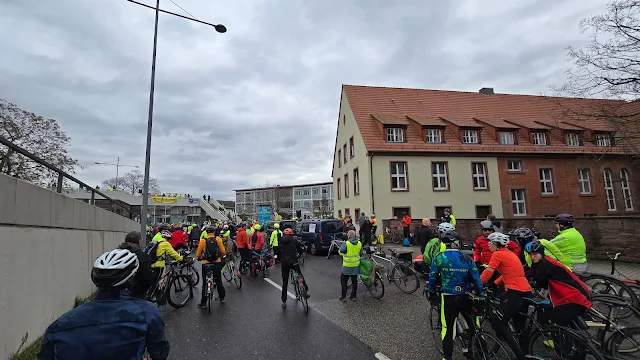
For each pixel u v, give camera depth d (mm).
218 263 7762
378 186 23078
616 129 13617
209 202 62062
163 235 7461
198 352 4980
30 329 4871
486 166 24953
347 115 28719
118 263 1943
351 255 7852
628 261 11398
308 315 6770
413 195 23422
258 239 11914
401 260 9711
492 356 4023
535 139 26953
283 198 88625
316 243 16797
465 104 30328
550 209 25359
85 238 8078
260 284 10125
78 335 1771
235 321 6445
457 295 4238
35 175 9789
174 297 7512
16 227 4523
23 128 22047
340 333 5680
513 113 30359
